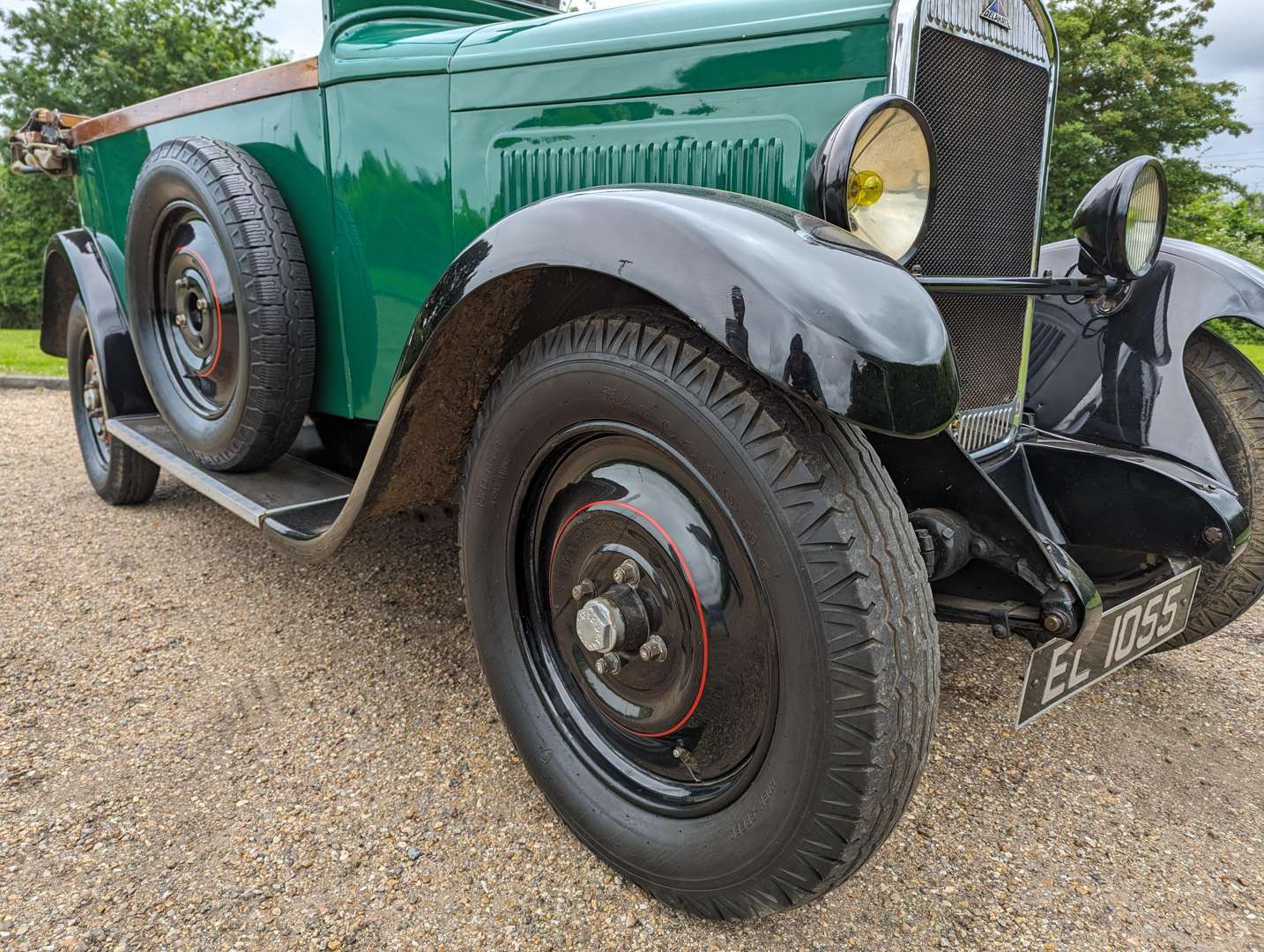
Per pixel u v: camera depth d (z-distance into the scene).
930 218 1.53
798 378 1.07
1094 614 1.44
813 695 1.14
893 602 1.13
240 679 2.22
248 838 1.62
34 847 1.58
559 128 1.87
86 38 18.91
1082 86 15.56
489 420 1.55
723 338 1.13
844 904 1.49
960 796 1.81
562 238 1.32
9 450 4.83
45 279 3.72
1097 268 1.77
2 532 3.35
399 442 1.69
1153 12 16.22
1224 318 2.04
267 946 1.37
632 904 1.47
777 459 1.15
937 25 1.56
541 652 1.65
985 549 1.48
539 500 1.60
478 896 1.48
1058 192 15.16
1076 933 1.43
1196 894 1.53
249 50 20.39
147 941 1.37
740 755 1.34
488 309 1.51
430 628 2.52
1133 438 2.12
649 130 1.75
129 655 2.34
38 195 18.58
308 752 1.90
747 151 1.64
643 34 1.73
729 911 1.34
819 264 1.14
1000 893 1.52
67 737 1.95
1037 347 2.31
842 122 1.37
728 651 1.31
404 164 2.13
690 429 1.23
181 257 2.59
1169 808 1.78
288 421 2.42
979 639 2.55
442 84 2.03
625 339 1.32
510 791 1.77
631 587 1.41
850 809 1.14
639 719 1.47
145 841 1.61
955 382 1.12
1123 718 2.13
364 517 1.86
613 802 1.49
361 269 2.30
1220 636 2.64
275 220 2.32
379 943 1.38
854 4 1.51
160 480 4.13
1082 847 1.65
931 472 1.49
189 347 2.72
